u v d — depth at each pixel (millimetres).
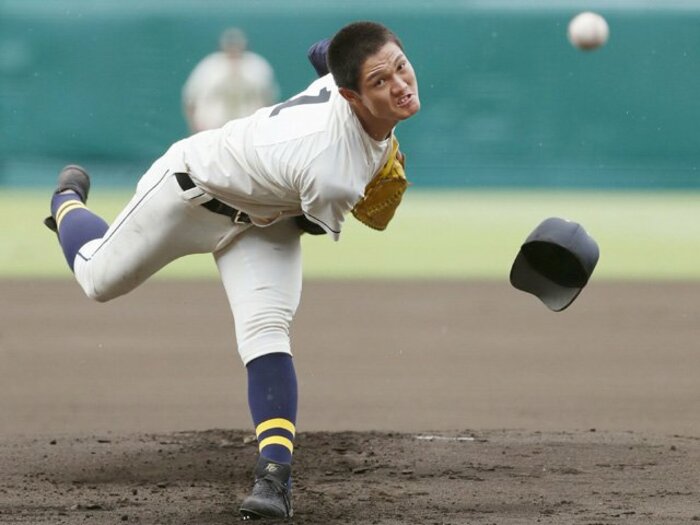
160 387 27844
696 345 33125
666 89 79875
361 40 14984
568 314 38188
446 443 21891
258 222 16625
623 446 21734
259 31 80562
